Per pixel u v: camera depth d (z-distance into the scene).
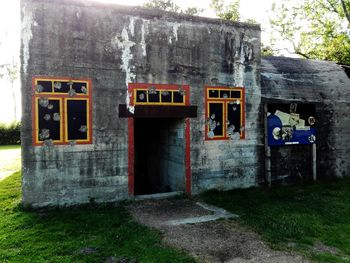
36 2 6.88
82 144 7.25
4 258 4.83
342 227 6.53
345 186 9.60
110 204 7.43
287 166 9.68
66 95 7.12
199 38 8.44
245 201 7.95
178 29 8.19
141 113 7.79
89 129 7.30
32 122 6.86
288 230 6.13
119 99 7.58
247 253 5.20
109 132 7.49
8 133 27.94
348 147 10.80
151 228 6.10
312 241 5.80
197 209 7.35
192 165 8.39
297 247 5.50
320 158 10.27
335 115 10.53
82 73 7.25
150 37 7.88
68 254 5.00
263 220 6.64
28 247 5.18
